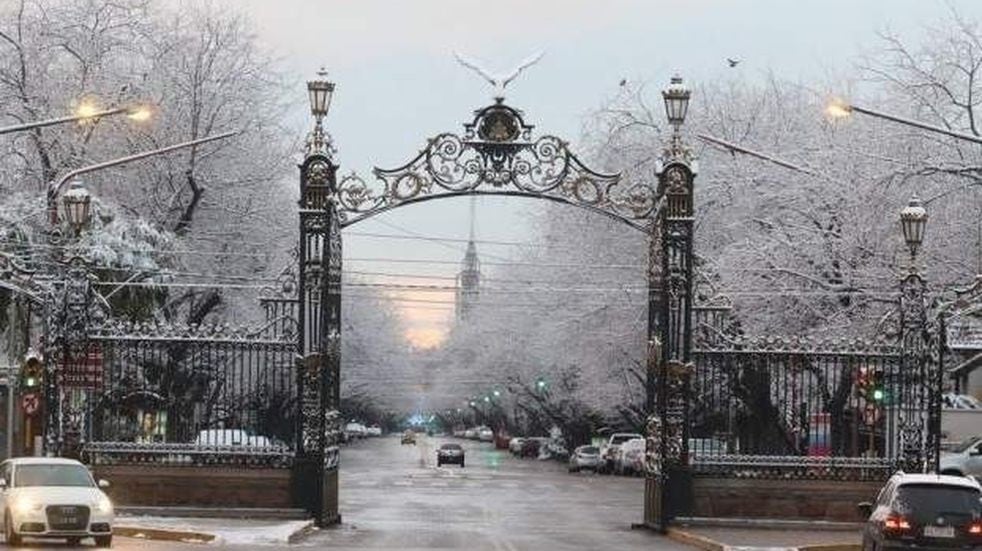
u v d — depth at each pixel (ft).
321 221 131.54
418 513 163.94
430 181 135.13
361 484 242.99
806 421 134.31
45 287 131.75
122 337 130.00
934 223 168.14
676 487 131.23
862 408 135.64
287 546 110.22
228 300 218.38
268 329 142.00
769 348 132.26
